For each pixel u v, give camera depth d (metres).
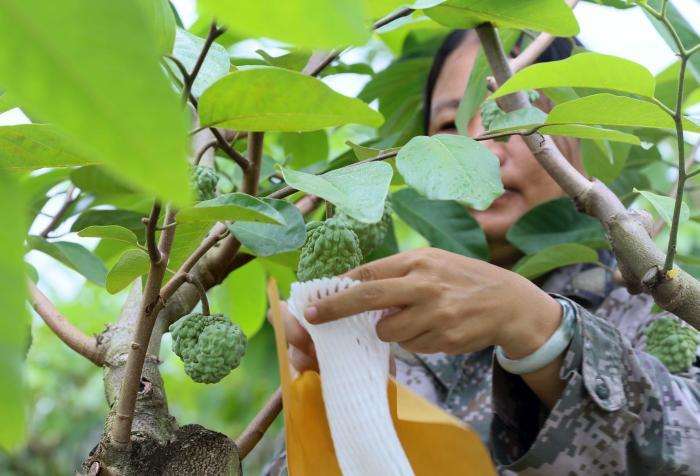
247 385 2.80
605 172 1.42
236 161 0.93
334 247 0.90
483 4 0.94
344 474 0.80
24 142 0.71
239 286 1.60
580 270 1.41
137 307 0.99
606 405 0.96
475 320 0.87
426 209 1.44
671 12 1.26
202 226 0.95
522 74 0.80
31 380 3.35
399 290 0.81
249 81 0.64
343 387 0.81
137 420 0.83
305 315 0.80
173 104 0.28
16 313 0.30
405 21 1.11
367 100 1.69
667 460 0.98
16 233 0.31
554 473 0.98
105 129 0.28
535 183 1.45
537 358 0.95
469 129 1.45
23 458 3.19
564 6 0.91
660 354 1.22
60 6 0.27
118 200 1.49
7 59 0.28
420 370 1.41
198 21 1.33
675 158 2.09
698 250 1.86
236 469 0.83
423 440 0.87
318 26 0.31
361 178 0.71
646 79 0.78
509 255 1.53
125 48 0.28
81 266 1.26
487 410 1.28
